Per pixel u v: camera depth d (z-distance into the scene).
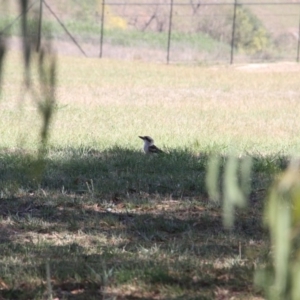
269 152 22.61
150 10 82.19
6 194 16.31
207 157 20.28
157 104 38.41
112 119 31.33
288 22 82.81
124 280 10.83
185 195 16.80
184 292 10.47
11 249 12.49
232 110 36.53
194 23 81.06
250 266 11.31
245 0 83.12
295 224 4.08
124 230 13.98
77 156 20.75
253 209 15.23
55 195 16.34
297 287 4.31
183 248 12.66
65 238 13.42
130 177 18.17
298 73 58.62
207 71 59.53
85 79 51.09
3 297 10.34
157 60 70.94
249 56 76.38
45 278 10.99
